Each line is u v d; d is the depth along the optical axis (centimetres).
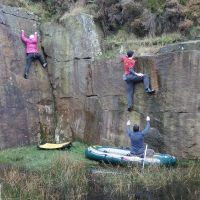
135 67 1501
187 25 1691
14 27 1661
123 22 1828
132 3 1808
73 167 1301
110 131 1558
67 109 1698
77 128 1664
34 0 1966
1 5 1644
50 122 1705
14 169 1293
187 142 1373
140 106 1484
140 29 1778
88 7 1862
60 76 1717
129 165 1348
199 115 1350
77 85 1667
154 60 1449
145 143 1469
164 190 1127
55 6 1927
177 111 1393
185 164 1348
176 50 1453
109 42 1720
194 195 1079
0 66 1577
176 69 1395
